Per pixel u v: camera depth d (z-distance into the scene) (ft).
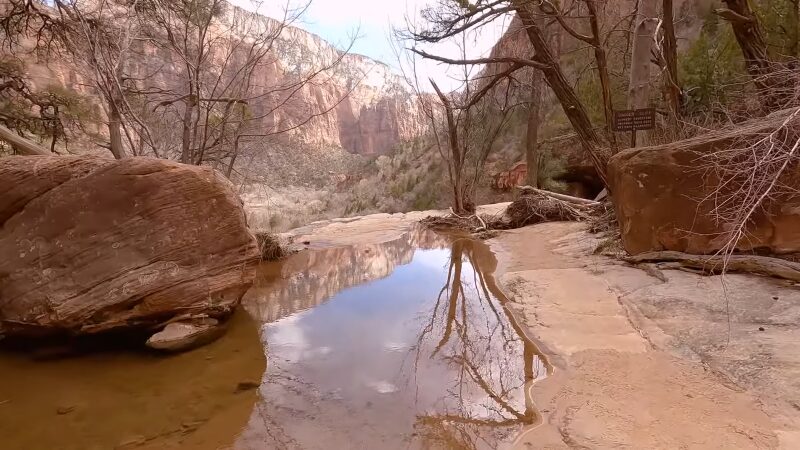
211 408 9.87
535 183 54.80
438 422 8.91
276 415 9.46
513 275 18.95
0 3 31.50
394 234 33.22
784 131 13.44
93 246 13.07
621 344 11.44
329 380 11.00
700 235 15.85
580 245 23.13
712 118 20.98
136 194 13.26
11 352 13.21
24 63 33.04
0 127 23.85
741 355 9.86
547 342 12.10
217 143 25.75
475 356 11.92
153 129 28.17
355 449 8.15
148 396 10.49
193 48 28.84
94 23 24.48
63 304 12.68
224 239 14.65
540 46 29.22
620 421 8.18
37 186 13.30
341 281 20.71
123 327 13.25
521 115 79.87
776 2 29.07
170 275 13.51
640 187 17.49
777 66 19.83
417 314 15.75
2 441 8.75
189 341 13.21
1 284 13.07
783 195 14.14
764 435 7.38
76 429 9.16
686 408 8.38
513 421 8.76
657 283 15.20
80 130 34.94
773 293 12.69
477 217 35.81
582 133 29.50
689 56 36.63
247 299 18.04
